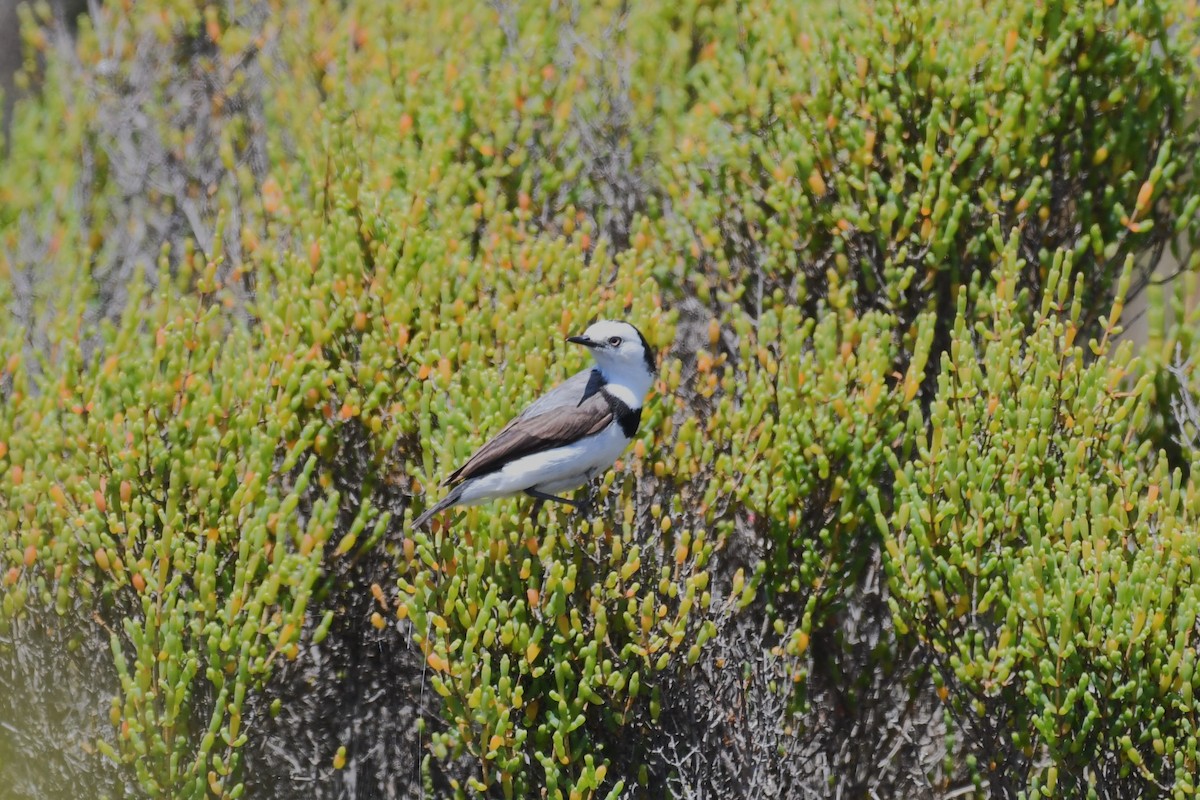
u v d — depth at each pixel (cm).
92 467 1061
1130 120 1246
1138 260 1331
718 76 1539
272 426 1063
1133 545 1057
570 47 1565
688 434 1124
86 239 1647
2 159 1967
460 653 1024
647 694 1073
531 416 1016
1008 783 1071
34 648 1076
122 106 1697
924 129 1251
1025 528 1050
